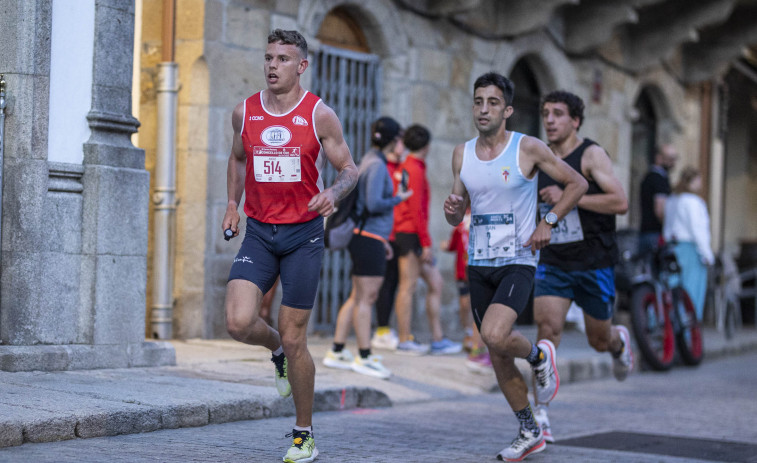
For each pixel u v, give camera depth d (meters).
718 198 20.14
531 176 5.75
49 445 5.13
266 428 6.19
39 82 6.93
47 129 6.99
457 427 7.00
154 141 9.99
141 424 5.72
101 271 7.19
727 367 13.05
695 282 13.21
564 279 6.91
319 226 5.17
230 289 5.05
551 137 6.93
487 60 13.76
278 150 5.06
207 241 9.98
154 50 9.98
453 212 5.88
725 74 20.34
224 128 10.14
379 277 8.62
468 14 13.30
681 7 16.64
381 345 10.60
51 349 6.91
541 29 14.76
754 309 19.56
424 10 12.59
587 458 6.03
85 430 5.42
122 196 7.31
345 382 8.02
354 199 8.51
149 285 9.90
